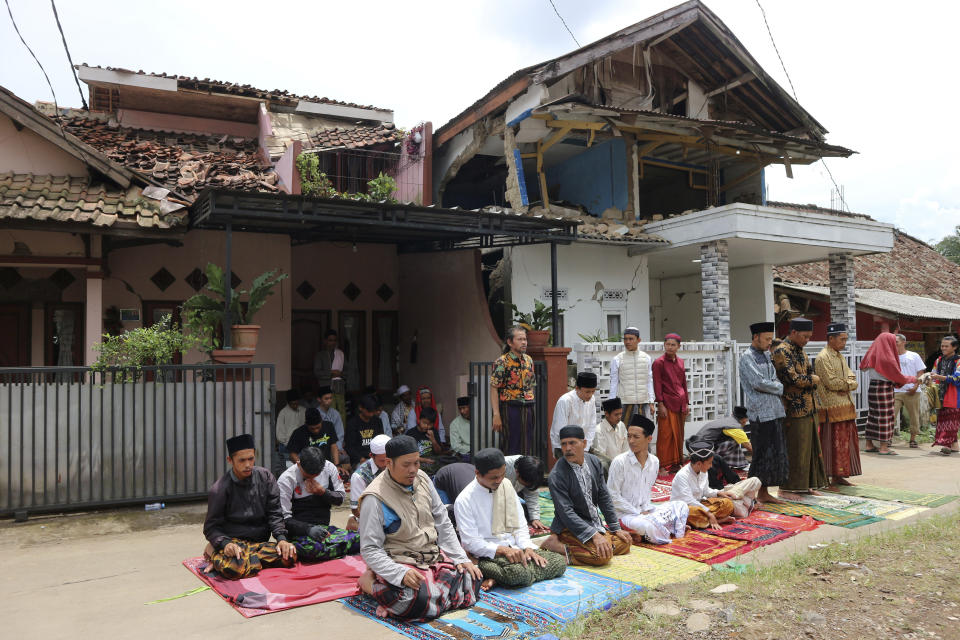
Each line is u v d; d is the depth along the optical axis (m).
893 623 3.87
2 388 6.59
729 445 7.80
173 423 7.21
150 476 7.10
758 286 15.84
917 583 4.51
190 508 7.15
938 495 7.51
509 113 12.86
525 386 8.06
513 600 4.38
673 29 13.43
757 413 7.15
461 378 11.61
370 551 4.16
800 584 4.56
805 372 7.39
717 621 3.96
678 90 15.26
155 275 9.95
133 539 6.01
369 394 8.68
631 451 6.07
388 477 4.40
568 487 5.25
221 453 7.42
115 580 4.88
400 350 13.04
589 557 5.09
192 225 9.16
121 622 4.08
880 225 14.15
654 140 14.12
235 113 14.36
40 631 3.94
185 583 4.81
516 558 4.64
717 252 12.48
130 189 9.27
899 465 9.59
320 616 4.16
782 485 7.51
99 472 6.91
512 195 12.93
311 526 5.34
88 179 9.41
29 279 9.66
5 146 9.23
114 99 13.95
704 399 10.55
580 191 15.09
